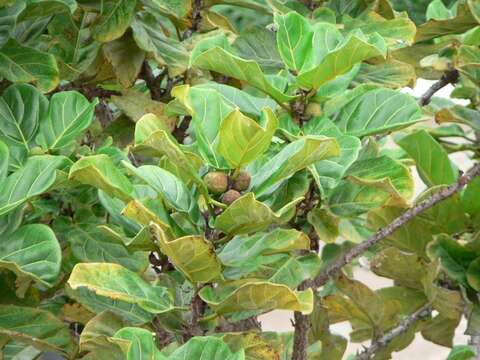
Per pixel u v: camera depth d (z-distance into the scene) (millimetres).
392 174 2336
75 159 2508
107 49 2805
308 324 2445
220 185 2064
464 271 2598
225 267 2150
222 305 2076
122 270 2086
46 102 2527
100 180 2047
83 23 2830
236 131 2000
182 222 2174
